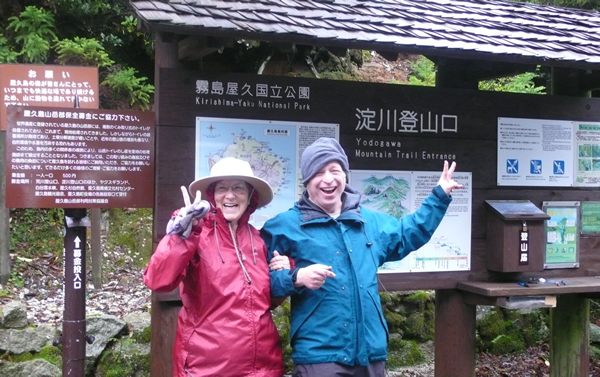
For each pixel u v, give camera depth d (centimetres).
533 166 381
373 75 878
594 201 396
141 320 454
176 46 314
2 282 509
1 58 619
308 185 266
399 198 352
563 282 364
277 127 327
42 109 285
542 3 921
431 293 564
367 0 397
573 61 330
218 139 315
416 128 356
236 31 274
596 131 395
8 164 281
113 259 581
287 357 473
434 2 432
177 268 224
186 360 239
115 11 727
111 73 688
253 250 252
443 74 384
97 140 293
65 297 307
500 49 324
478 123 369
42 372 407
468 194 366
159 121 306
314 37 288
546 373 532
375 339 253
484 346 568
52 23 677
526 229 362
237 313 237
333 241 260
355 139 343
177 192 308
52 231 603
